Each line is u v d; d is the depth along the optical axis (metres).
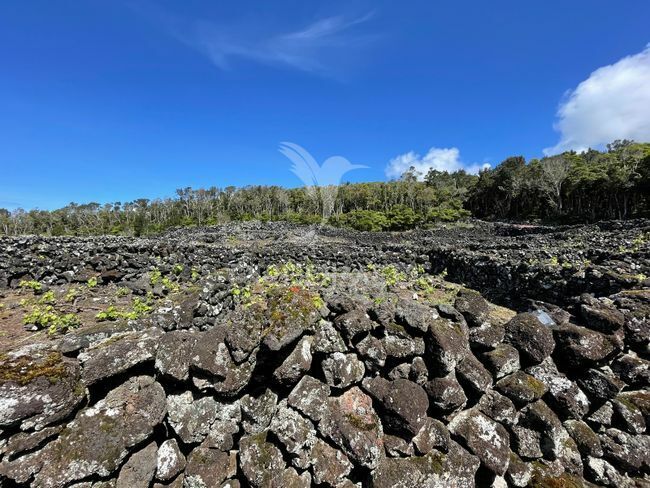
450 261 13.05
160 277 9.36
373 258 13.66
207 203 72.81
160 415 2.69
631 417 3.37
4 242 12.55
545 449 3.23
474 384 3.20
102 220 70.88
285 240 26.41
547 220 46.28
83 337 2.95
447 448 3.07
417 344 3.20
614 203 41.31
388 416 3.03
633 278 6.39
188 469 2.73
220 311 5.59
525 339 3.50
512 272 9.61
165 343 2.76
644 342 3.58
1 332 5.12
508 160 63.06
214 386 2.77
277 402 2.98
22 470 2.25
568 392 3.38
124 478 2.53
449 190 64.94
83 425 2.45
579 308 3.95
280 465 2.80
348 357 3.13
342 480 2.91
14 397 2.21
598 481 3.29
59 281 9.42
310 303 3.12
